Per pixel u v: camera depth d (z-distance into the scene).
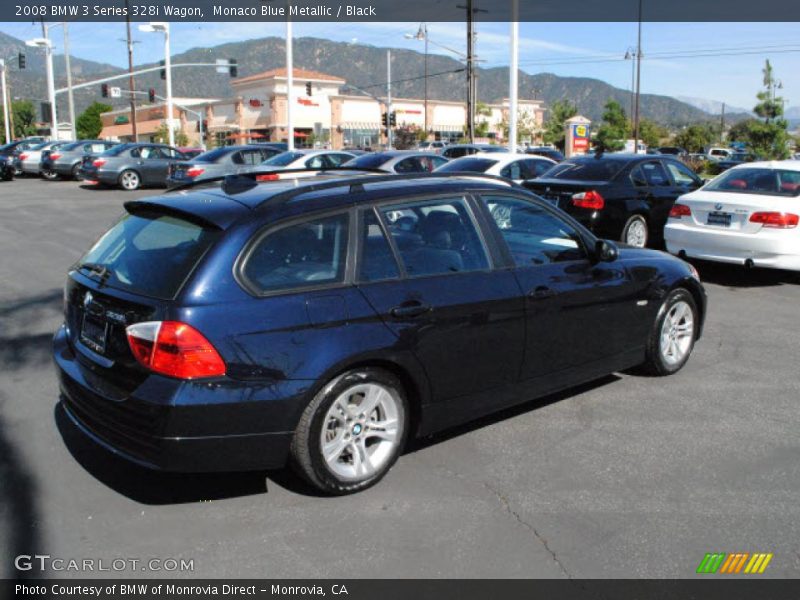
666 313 5.61
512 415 5.02
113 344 3.65
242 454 3.52
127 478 4.07
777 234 8.77
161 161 24.34
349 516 3.68
